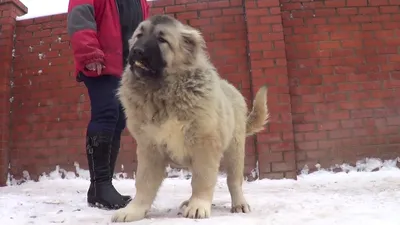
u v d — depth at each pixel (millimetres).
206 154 2689
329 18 6559
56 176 6609
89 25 3475
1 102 6730
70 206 3623
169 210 3207
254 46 6312
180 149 2768
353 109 6336
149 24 2844
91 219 2789
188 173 6293
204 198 2717
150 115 2707
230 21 6609
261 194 4324
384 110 6336
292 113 6332
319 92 6379
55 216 2959
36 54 7004
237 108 3402
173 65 2754
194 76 2725
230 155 3328
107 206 3459
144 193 2818
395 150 6234
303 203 3318
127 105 2830
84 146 6602
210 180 2711
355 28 6539
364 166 6188
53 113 6781
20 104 6914
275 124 6105
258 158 6059
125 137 6434
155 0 6777
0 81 6793
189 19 6672
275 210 3010
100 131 3578
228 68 6492
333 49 6488
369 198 3529
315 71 6430
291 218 2512
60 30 6992
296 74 6422
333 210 2801
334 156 6227
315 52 6473
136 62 2656
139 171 2844
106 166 3605
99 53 3445
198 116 2633
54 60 6926
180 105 2633
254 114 3783
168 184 5758
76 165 6594
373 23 6551
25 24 7129
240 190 3299
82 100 6719
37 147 6742
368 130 6285
